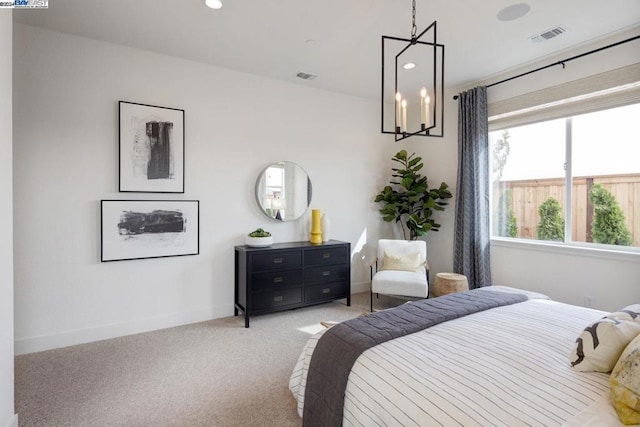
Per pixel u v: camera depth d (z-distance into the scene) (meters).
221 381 2.26
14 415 1.67
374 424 1.25
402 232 4.93
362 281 4.63
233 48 3.06
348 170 4.43
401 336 1.58
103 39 2.89
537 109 3.37
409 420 1.13
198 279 3.41
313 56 3.23
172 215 3.24
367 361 1.40
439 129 4.31
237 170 3.61
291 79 3.84
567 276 3.15
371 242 4.68
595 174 3.06
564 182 3.27
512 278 3.59
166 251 3.21
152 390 2.14
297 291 3.59
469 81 3.84
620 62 2.74
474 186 3.76
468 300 2.11
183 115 3.27
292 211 3.96
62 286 2.79
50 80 2.72
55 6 2.38
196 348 2.77
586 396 1.09
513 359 1.32
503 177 3.82
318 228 3.89
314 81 3.91
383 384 1.28
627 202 2.86
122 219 3.00
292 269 3.55
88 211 2.88
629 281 2.76
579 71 2.99
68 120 2.79
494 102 3.69
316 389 1.56
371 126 4.62
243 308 3.38
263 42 2.94
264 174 3.74
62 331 2.79
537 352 1.38
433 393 1.15
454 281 3.53
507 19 2.55
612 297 2.86
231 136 3.57
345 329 1.67
